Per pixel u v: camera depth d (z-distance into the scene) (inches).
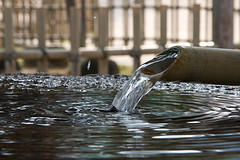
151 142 107.3
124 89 159.0
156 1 591.8
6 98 181.0
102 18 466.6
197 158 92.6
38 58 434.9
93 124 130.9
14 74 256.1
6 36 414.3
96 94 193.3
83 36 572.4
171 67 137.5
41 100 176.9
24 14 631.8
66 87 214.7
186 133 117.2
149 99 180.2
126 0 593.0
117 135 115.4
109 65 558.9
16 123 132.3
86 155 95.9
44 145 104.7
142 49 482.3
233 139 109.5
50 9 636.1
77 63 442.0
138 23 475.2
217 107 161.3
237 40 823.7
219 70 145.9
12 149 101.0
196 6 502.9
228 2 499.8
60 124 131.0
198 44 507.5
